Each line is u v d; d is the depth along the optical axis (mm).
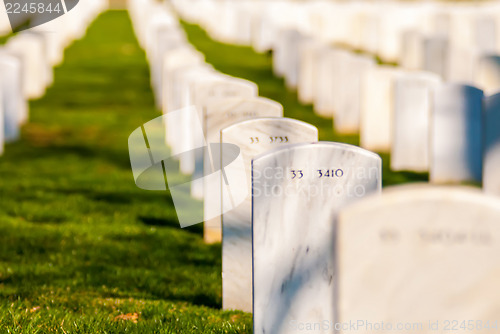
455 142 13484
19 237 10977
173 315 7844
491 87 15469
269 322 6426
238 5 41594
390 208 4219
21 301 8195
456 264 4219
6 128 18562
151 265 10164
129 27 45625
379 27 33031
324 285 6426
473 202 4176
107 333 7227
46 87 27000
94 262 10164
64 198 13586
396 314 4277
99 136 19594
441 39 21859
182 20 49781
